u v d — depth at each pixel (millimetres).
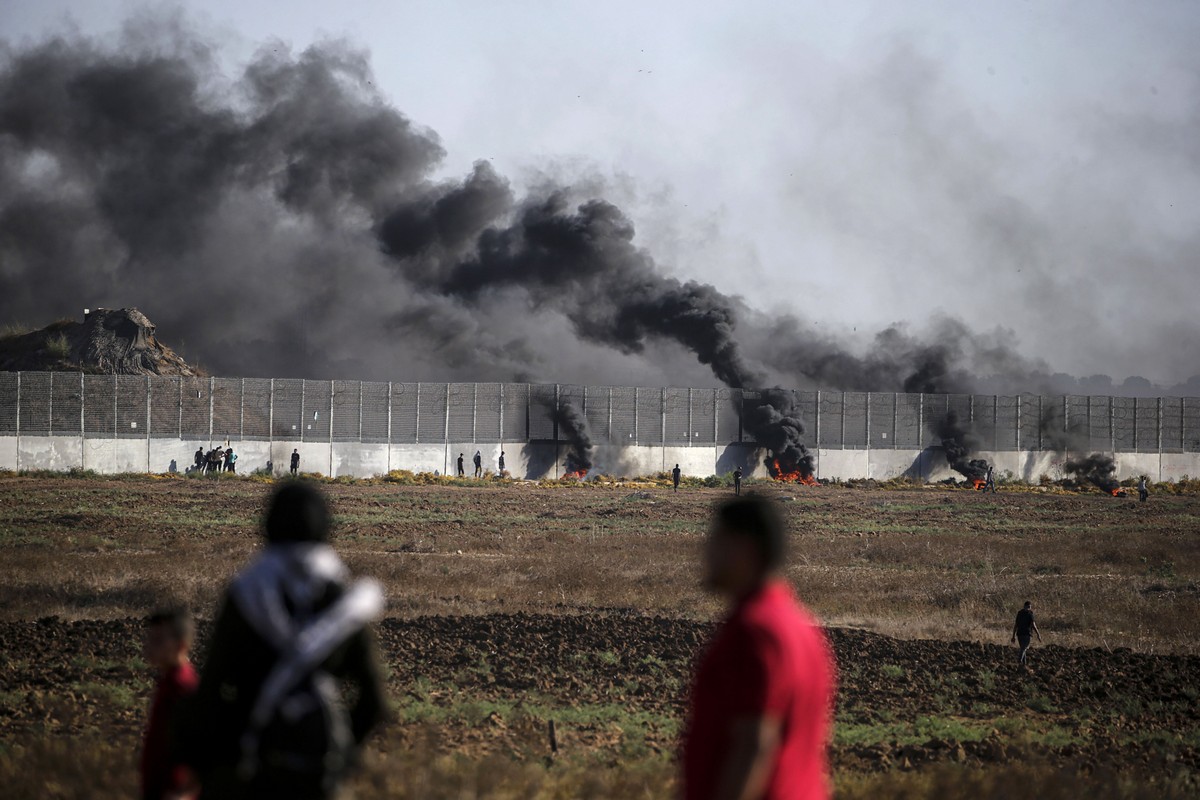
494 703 52219
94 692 49438
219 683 16047
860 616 90438
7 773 30656
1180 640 86062
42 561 101125
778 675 13852
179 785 21938
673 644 71688
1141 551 137125
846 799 33719
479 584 98250
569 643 70562
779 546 15172
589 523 162750
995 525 174875
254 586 15977
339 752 16188
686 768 14375
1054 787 37156
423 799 29281
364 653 16688
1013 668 70875
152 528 136250
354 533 138625
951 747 47594
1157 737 53094
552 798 31234
